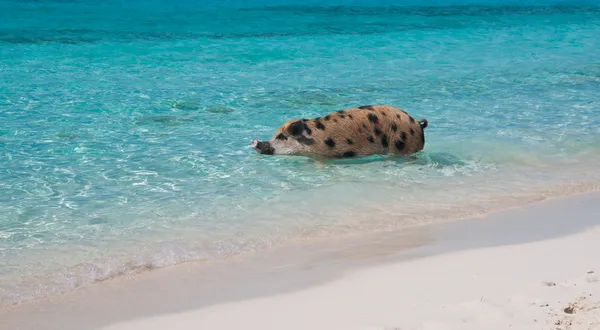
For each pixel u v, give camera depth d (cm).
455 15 4734
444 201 1233
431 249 1000
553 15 4844
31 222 1117
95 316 802
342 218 1146
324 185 1309
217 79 2398
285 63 2772
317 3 5438
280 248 1019
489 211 1184
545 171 1418
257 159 1470
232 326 758
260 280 898
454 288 835
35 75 2389
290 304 814
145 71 2520
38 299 853
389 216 1155
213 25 3984
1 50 2927
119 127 1716
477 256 960
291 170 1398
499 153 1534
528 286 820
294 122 1484
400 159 1476
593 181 1359
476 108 1995
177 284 891
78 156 1473
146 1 5269
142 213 1161
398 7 5228
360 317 760
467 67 2762
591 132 1727
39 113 1842
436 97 2155
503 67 2780
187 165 1423
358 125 1476
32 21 3947
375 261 955
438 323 724
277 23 4128
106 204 1201
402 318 748
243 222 1125
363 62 2834
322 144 1466
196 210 1177
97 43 3194
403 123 1502
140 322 781
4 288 884
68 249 1013
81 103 1970
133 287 885
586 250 975
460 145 1593
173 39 3388
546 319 716
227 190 1278
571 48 3359
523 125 1791
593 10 5212
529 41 3584
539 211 1185
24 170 1375
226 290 867
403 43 3406
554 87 2352
